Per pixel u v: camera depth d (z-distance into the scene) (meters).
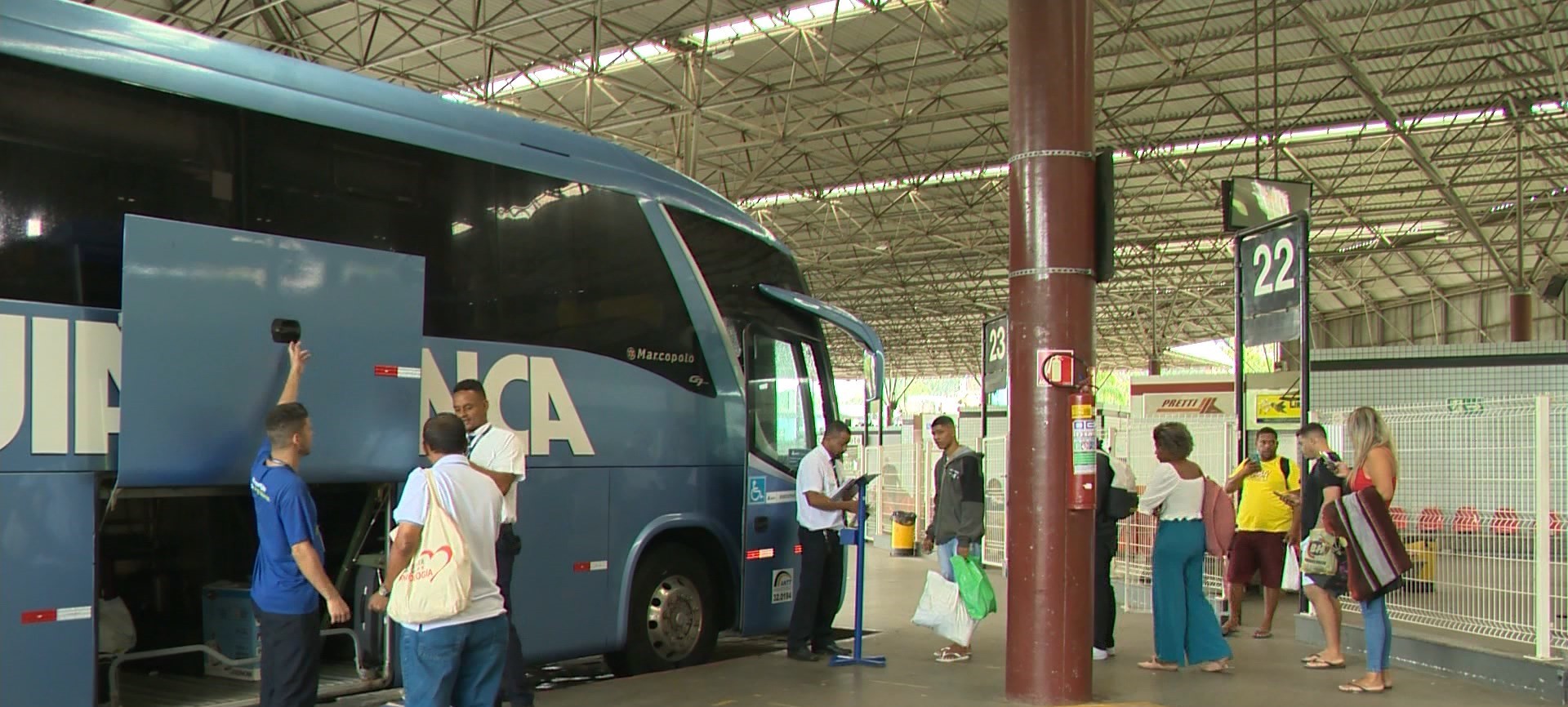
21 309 5.21
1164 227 35.91
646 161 8.60
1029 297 7.27
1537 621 7.82
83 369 5.39
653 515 8.22
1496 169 29.42
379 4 19.42
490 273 7.29
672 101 23.05
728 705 7.29
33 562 5.16
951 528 9.21
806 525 8.86
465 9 20.75
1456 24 20.33
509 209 7.46
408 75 23.23
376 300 6.29
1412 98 23.88
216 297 5.59
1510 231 35.25
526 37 21.73
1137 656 9.24
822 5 19.84
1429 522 9.04
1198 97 24.58
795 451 9.52
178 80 5.90
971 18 20.52
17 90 5.34
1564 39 20.47
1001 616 11.82
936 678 8.21
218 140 6.05
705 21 20.50
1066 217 7.22
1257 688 7.84
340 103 6.65
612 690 7.72
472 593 4.93
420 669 4.82
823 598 9.06
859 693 7.62
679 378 8.52
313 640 5.35
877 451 24.44
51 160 5.41
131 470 5.23
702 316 8.76
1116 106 25.12
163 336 5.38
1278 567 10.22
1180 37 21.23
